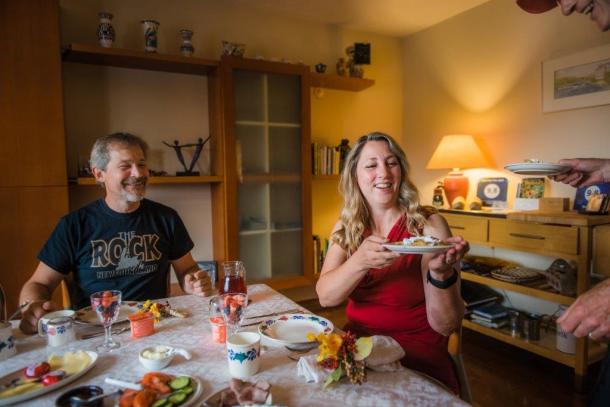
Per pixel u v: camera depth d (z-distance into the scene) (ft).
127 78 8.82
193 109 9.55
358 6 9.99
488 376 7.13
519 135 9.26
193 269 5.74
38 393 2.49
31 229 6.98
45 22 6.97
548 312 8.71
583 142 8.07
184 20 9.28
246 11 10.01
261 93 9.18
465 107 10.52
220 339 3.34
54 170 7.11
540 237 7.25
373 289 4.17
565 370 7.34
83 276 5.10
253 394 2.34
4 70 6.72
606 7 3.33
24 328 3.60
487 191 9.82
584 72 7.94
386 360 2.82
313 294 11.67
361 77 10.73
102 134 8.61
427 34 11.55
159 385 2.49
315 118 11.25
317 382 2.65
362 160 4.37
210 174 9.59
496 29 9.64
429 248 3.14
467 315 8.70
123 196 5.12
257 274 9.43
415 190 4.42
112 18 8.04
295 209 9.82
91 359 2.94
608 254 6.36
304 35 10.89
